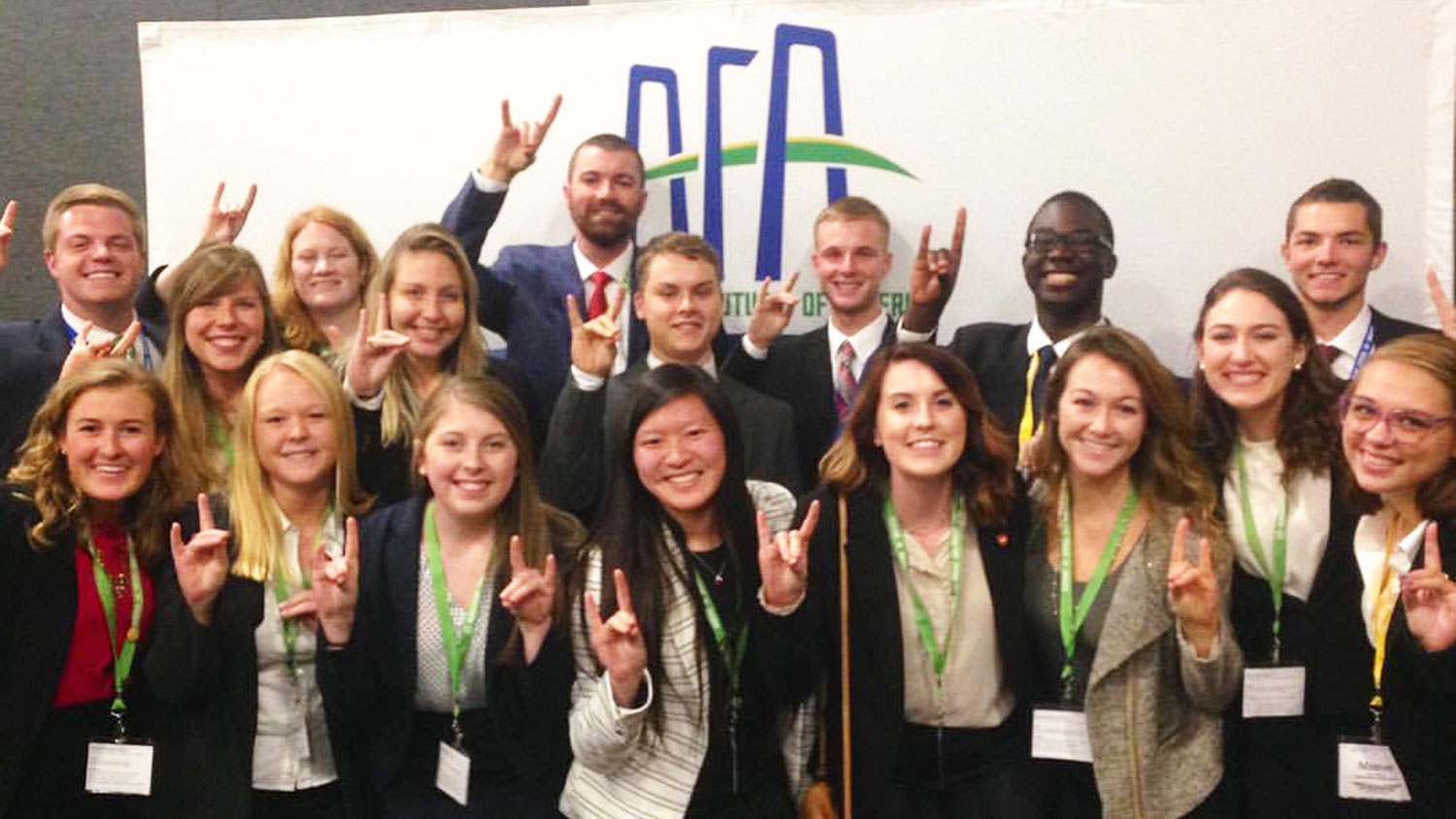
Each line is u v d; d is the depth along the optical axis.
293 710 2.86
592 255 3.63
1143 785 2.66
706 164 3.62
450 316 3.40
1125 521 2.76
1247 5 3.39
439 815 2.78
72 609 2.78
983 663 2.75
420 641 2.83
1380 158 3.36
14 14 4.25
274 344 3.35
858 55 3.54
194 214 3.82
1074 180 3.49
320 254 3.51
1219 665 2.62
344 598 2.72
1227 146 3.42
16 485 2.85
